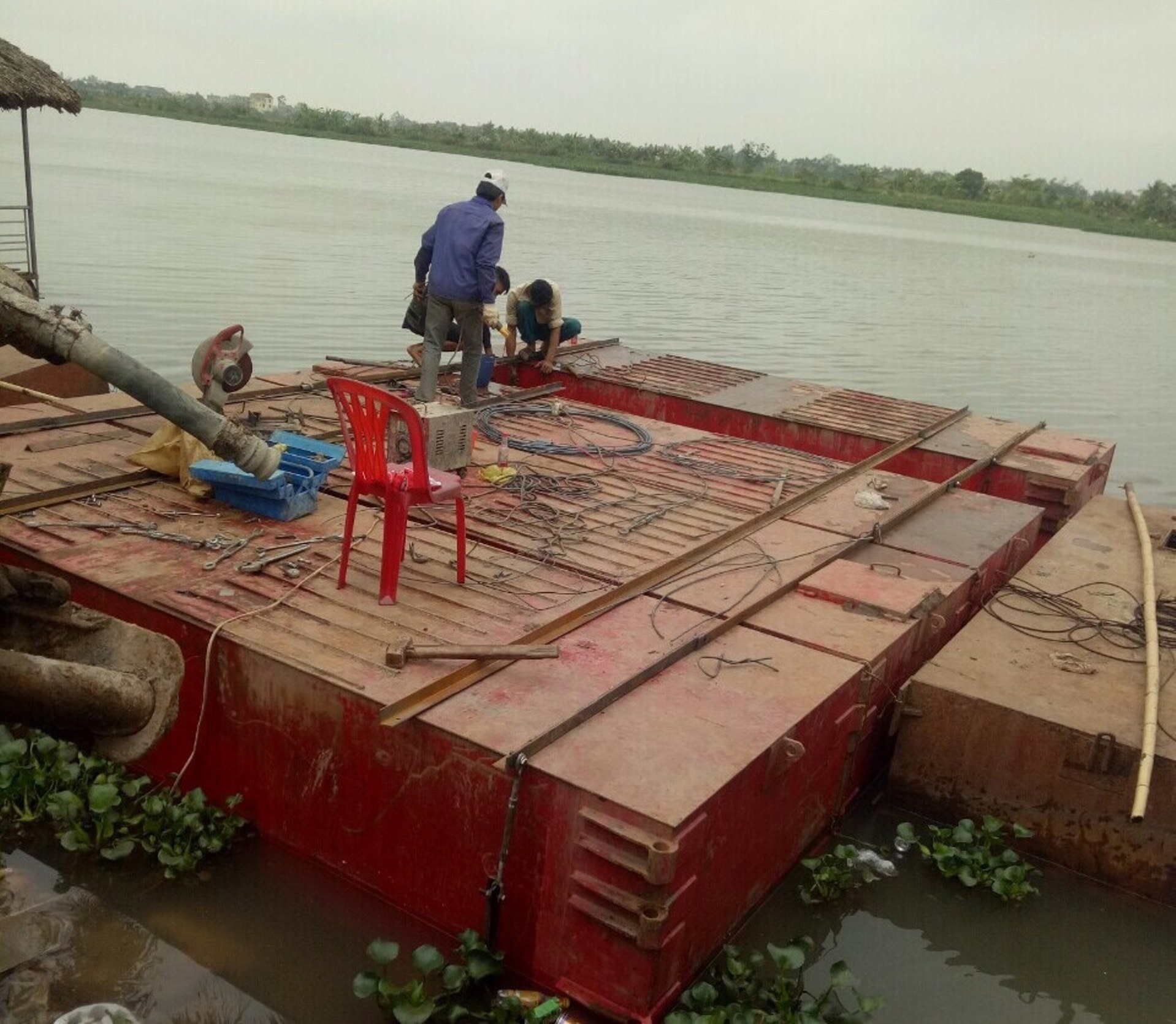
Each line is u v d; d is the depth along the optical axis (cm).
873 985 419
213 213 2953
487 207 793
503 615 481
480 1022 364
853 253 4684
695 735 400
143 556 500
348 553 487
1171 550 713
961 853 479
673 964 369
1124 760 462
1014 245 8012
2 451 617
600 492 677
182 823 429
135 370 360
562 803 364
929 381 1698
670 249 3569
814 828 480
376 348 1425
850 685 462
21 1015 352
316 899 422
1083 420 1541
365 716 402
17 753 450
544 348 1085
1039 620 586
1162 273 6294
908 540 653
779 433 954
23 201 2733
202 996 372
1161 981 435
